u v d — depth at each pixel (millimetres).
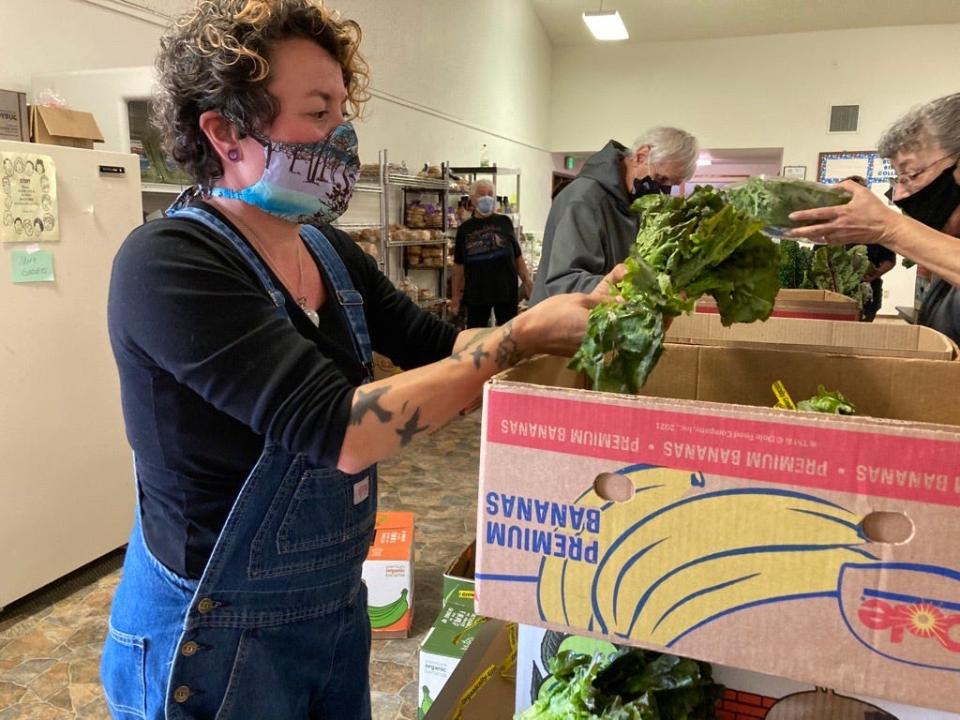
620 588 656
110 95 3145
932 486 557
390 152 6059
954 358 1112
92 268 2908
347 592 1141
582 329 877
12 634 2582
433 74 6789
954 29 8969
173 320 849
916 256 1254
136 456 1013
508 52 8773
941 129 1798
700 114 10172
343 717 1235
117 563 3125
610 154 2754
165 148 1048
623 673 806
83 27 3332
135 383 939
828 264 2496
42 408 2768
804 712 751
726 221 885
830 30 9391
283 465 979
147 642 1021
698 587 632
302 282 1092
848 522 584
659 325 812
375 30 5676
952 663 571
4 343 2621
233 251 970
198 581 995
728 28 9617
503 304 6195
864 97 9422
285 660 1067
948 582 564
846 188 1293
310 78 967
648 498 636
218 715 1017
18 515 2707
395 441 846
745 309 938
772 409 602
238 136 982
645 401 626
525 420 666
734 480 610
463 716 1122
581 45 10578
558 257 2629
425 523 3635
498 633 1280
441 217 6242
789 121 9766
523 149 9734
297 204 1020
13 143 2574
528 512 677
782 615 611
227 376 841
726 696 785
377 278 1306
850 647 596
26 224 2645
